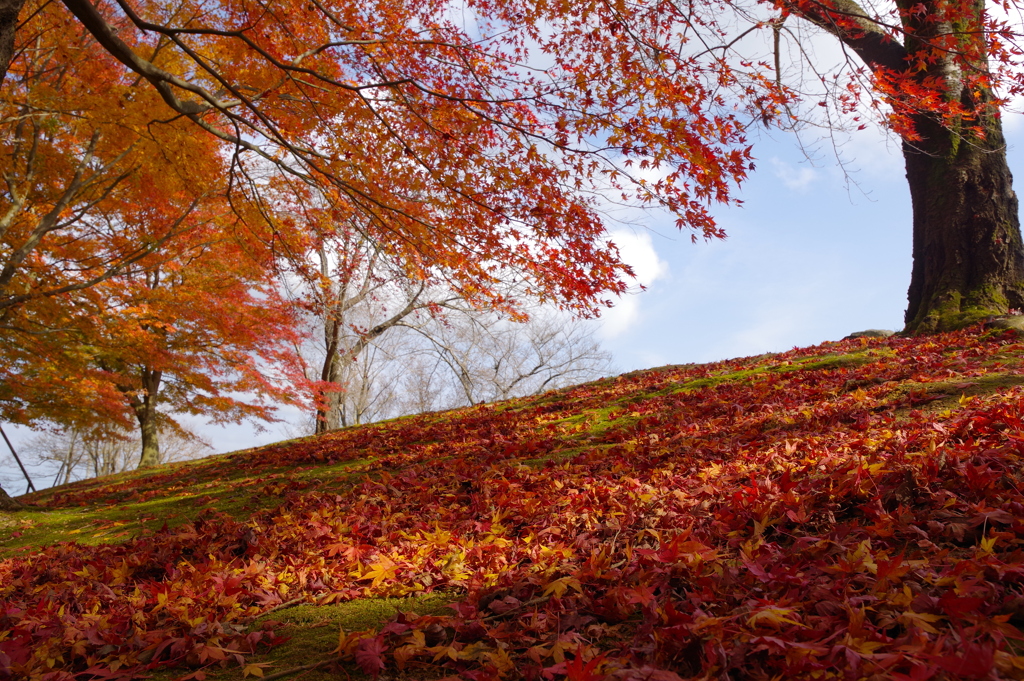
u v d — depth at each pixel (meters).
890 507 2.60
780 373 7.21
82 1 4.61
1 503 7.57
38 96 7.27
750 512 2.88
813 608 1.84
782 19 5.80
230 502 5.95
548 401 9.66
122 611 2.90
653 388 8.34
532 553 2.93
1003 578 1.82
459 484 4.94
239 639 2.37
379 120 6.23
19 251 8.66
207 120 8.58
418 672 1.95
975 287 8.45
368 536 3.85
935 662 1.35
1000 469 2.68
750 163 4.98
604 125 5.22
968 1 6.65
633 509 3.35
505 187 6.05
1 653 2.20
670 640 1.72
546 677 1.76
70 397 11.43
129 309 10.01
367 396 25.78
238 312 11.53
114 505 7.25
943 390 4.74
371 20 6.43
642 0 5.35
